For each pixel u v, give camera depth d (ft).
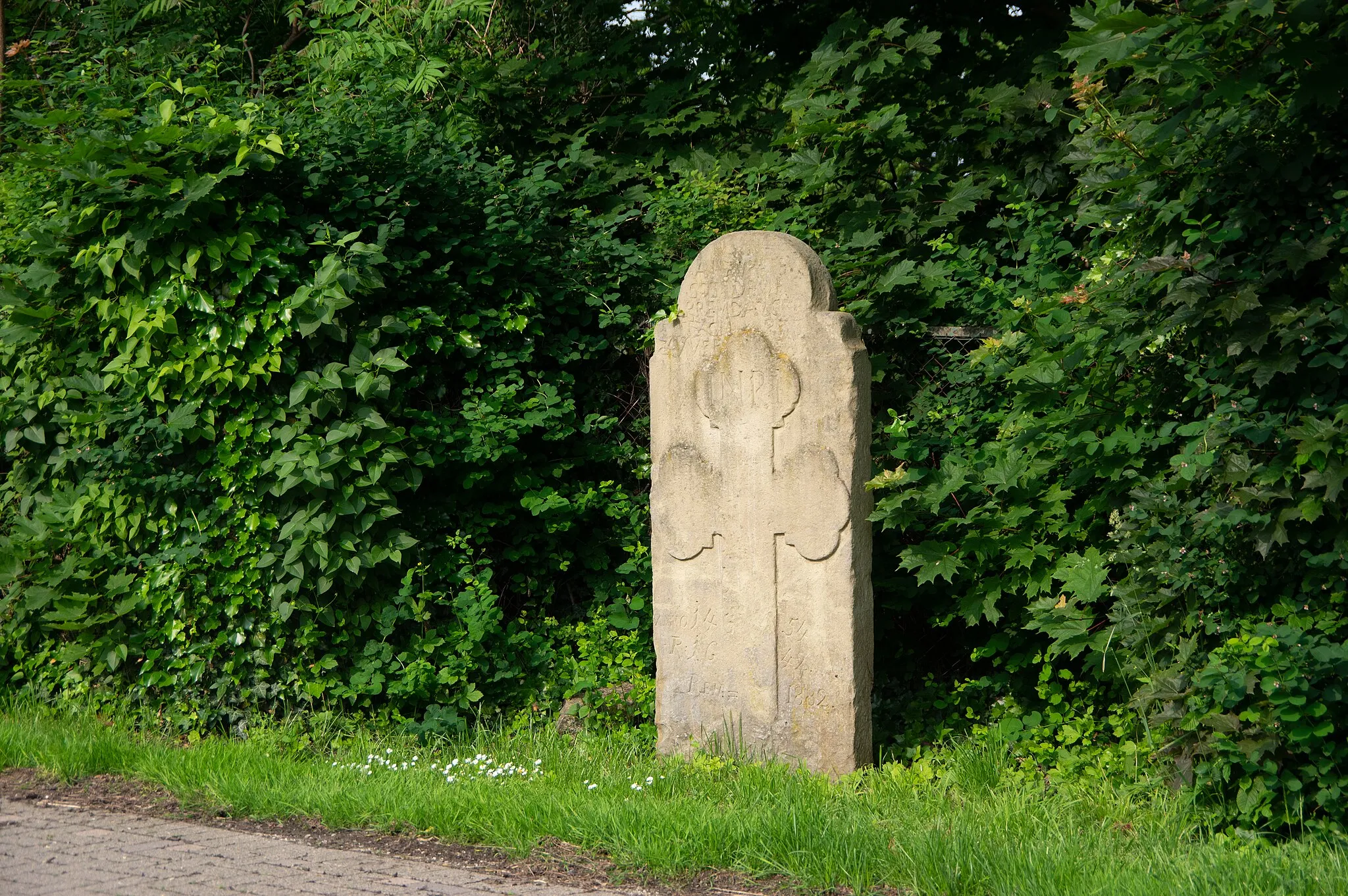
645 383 24.64
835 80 25.34
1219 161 16.07
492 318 23.43
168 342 21.35
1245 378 16.11
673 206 24.98
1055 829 15.14
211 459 21.50
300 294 20.90
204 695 21.59
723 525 19.43
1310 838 14.24
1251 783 15.06
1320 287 15.84
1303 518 15.33
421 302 23.13
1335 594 15.31
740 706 19.30
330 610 21.26
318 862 14.30
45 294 22.25
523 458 23.17
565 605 24.75
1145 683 16.78
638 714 21.33
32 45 30.73
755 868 13.98
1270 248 15.78
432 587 22.85
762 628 19.11
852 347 18.52
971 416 21.04
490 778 17.97
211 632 21.80
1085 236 23.99
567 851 14.74
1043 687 19.26
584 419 24.71
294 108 24.35
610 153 29.12
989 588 19.43
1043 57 25.98
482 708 21.86
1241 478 15.56
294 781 17.54
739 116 28.84
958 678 21.49
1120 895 12.51
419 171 22.90
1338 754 14.43
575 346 24.63
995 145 25.52
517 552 23.70
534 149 29.66
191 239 21.03
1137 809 16.19
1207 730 15.43
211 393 21.39
